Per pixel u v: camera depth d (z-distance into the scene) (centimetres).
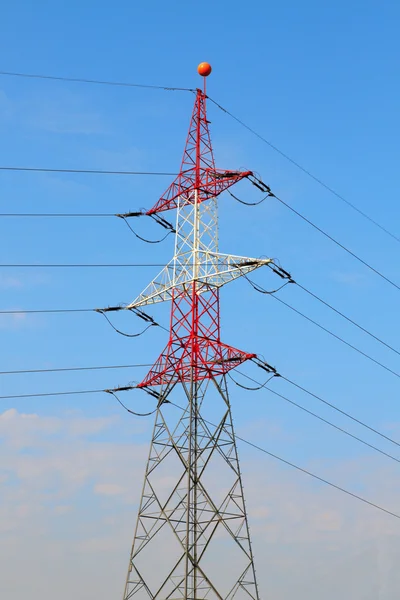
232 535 9388
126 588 9319
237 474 9656
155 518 9475
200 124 10888
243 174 10094
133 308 10675
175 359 9975
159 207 10731
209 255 10138
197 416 9688
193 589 8994
